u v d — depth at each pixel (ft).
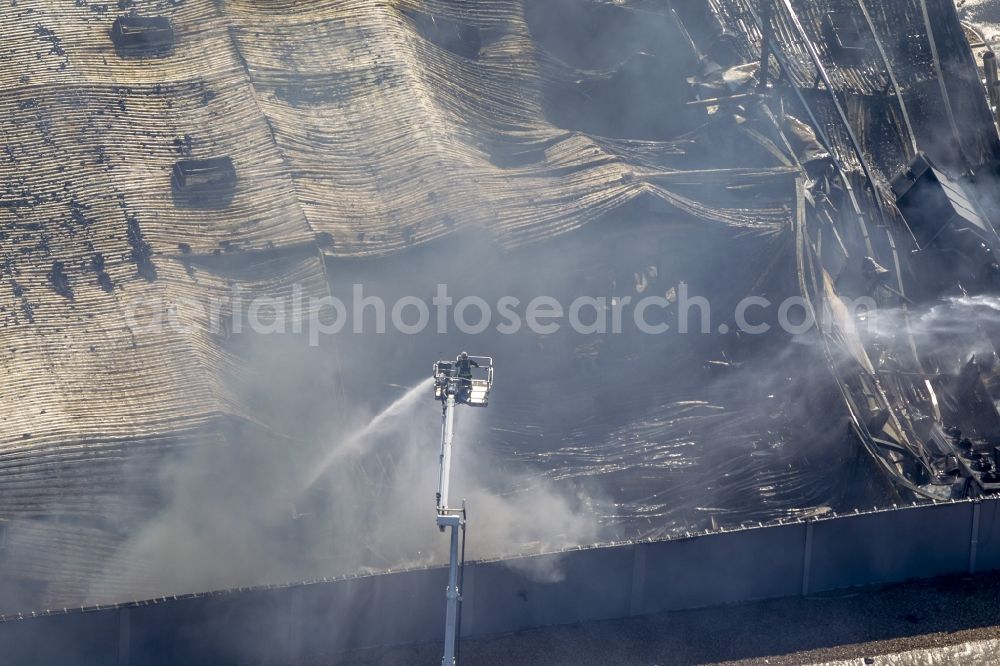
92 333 416.87
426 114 521.65
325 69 534.37
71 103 496.23
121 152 484.74
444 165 498.69
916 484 411.75
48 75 505.66
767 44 573.33
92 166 476.13
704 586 343.46
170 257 450.30
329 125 515.91
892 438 426.10
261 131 499.92
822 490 419.13
